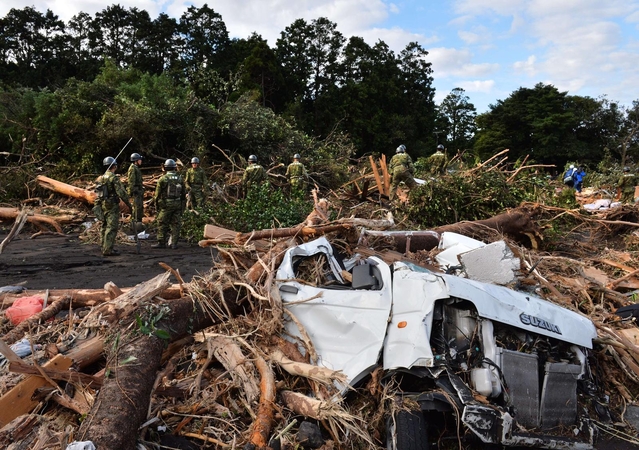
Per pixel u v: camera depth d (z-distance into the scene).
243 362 4.25
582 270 7.91
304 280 4.90
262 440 3.53
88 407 3.70
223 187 14.45
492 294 4.14
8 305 5.86
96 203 9.74
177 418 3.93
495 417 3.46
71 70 43.81
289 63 44.56
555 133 46.16
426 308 3.93
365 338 4.12
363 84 43.03
